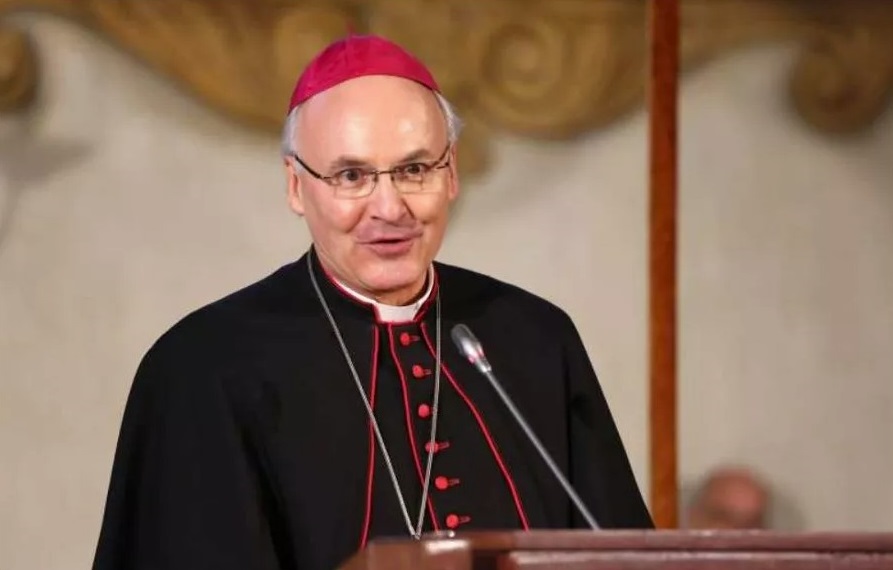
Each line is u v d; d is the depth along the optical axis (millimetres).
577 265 22156
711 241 22594
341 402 11602
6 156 20750
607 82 22344
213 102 21203
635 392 22203
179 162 21094
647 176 22359
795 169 22859
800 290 22812
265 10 21391
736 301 22641
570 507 11945
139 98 21078
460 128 11898
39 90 20859
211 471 11273
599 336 22188
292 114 11664
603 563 8078
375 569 8062
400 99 11359
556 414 12094
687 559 8102
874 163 22984
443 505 11406
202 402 11484
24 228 20703
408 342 11984
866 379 22828
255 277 21109
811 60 22844
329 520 11164
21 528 20344
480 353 11086
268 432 11398
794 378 22688
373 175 11289
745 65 22781
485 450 11719
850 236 22969
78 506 20469
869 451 22734
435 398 11789
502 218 22062
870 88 22969
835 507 22562
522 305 12594
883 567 8109
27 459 20438
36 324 20625
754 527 22250
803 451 22547
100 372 20672
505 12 22156
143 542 11320
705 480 22359
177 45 21156
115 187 20953
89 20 21016
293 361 11688
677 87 22500
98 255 20828
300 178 11570
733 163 22719
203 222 21094
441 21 22000
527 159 22172
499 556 8102
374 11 21797
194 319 11984
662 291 22219
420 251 11516
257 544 11047
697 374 22469
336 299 12000
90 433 20578
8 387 20484
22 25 20875
